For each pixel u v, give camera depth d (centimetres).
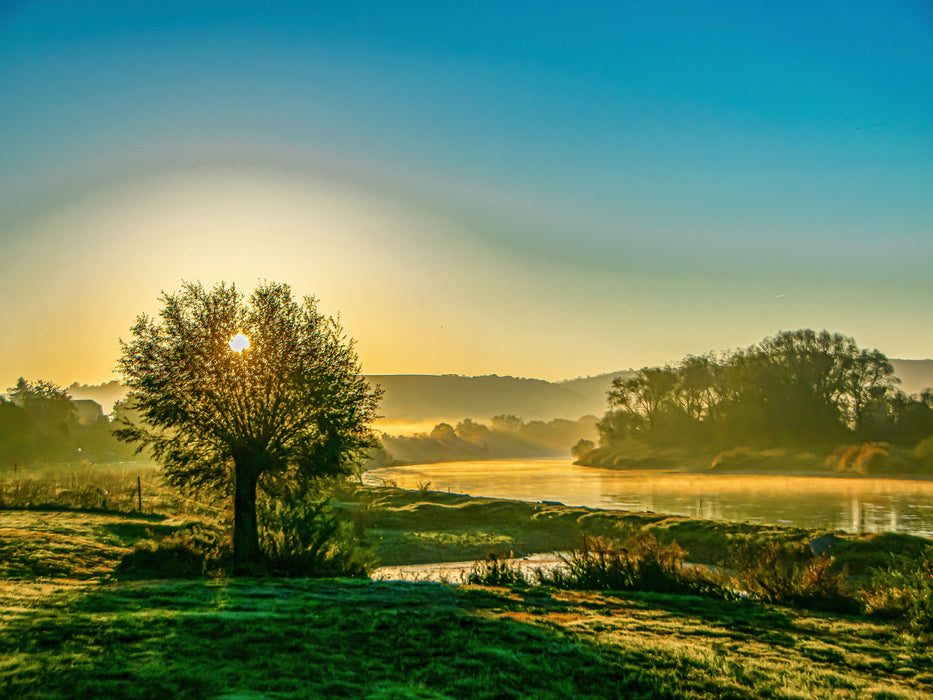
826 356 14050
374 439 2814
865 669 1264
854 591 2041
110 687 886
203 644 1129
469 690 1008
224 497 2772
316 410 2634
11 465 11175
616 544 2445
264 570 2172
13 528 2641
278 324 2677
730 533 3888
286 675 1004
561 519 4909
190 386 2553
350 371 2784
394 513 5409
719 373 16225
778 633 1516
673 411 16975
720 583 2091
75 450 13750
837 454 12575
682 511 6519
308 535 2389
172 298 2669
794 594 1925
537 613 1602
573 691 1037
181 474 2617
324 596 1648
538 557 3875
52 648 1034
